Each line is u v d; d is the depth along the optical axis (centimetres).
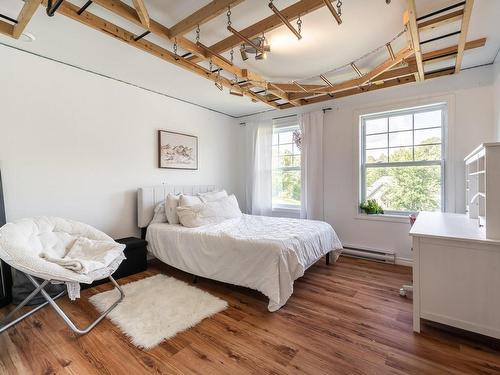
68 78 270
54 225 221
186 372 145
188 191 384
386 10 185
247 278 226
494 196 160
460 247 167
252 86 316
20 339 173
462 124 287
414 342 170
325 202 381
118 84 312
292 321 196
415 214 309
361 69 280
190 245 270
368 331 183
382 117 347
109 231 304
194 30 204
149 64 270
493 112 271
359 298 233
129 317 199
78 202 278
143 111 338
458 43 212
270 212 439
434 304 176
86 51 243
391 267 315
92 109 288
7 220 230
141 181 337
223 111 449
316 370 146
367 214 349
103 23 191
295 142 419
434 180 314
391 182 342
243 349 164
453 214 265
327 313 207
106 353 160
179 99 383
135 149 330
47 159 255
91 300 227
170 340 173
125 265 287
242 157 485
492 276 160
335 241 318
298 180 421
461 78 287
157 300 226
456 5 176
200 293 241
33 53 245
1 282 218
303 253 243
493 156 159
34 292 175
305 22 198
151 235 309
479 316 164
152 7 182
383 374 142
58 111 262
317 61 261
